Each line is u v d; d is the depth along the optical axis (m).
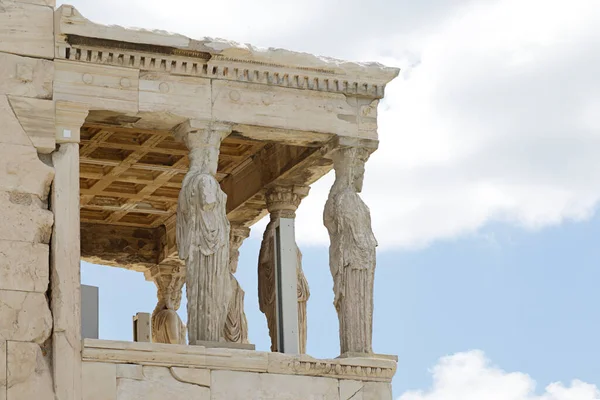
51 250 20.70
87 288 21.78
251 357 21.20
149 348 20.69
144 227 27.34
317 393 21.52
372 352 22.20
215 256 21.52
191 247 21.53
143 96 21.61
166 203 26.56
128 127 22.06
